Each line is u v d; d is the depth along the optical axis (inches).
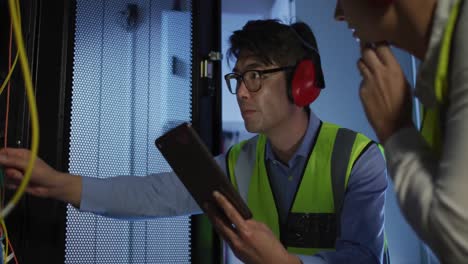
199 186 26.7
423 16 17.0
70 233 34.4
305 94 35.3
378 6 17.6
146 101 38.7
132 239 37.2
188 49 42.0
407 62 56.4
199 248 40.4
